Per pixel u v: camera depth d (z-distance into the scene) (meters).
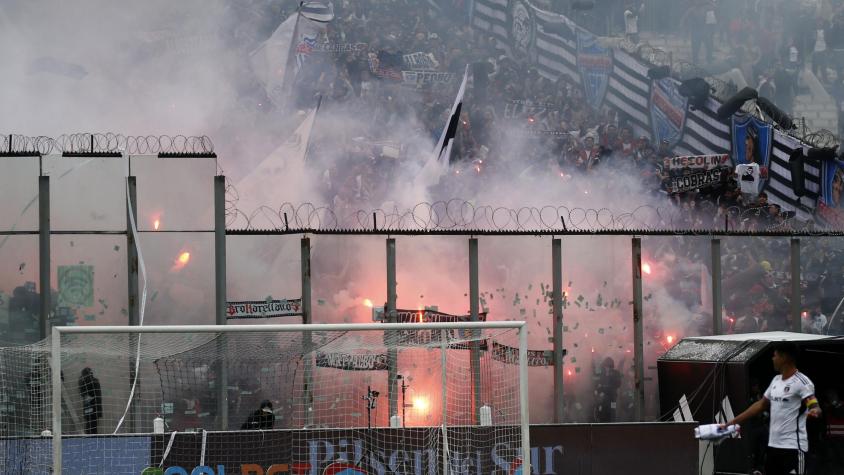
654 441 36.31
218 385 37.97
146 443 33.97
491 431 35.50
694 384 41.22
